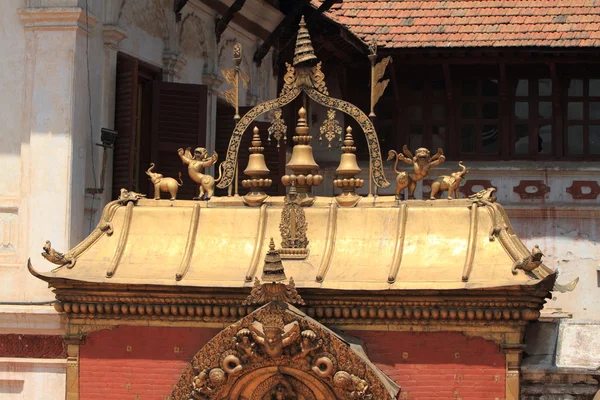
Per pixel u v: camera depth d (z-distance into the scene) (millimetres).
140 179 19156
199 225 13492
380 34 25719
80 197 16312
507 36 25250
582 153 26016
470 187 25922
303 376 12047
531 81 26281
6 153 16312
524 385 12633
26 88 16250
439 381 12500
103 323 13281
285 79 13953
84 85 16469
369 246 13000
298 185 13664
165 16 19719
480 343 12461
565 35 25109
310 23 24781
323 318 12727
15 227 16188
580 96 26031
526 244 25453
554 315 14617
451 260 12633
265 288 11703
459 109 26516
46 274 13125
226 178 13930
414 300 12438
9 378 15562
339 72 26594
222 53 22422
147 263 13203
